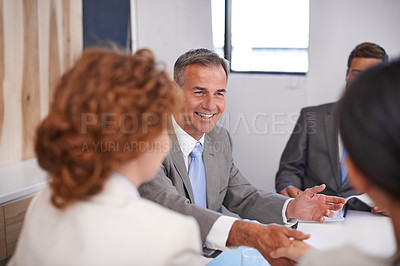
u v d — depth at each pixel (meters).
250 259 1.44
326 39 3.47
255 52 3.88
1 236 2.34
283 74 3.77
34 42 3.00
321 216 1.80
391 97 0.60
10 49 2.87
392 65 0.63
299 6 3.69
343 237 1.74
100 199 0.81
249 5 3.83
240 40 3.90
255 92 3.77
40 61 3.05
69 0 3.17
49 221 0.84
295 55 3.78
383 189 0.62
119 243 0.77
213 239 1.43
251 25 3.85
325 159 2.68
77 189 0.78
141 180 0.91
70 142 0.77
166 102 0.83
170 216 0.82
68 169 0.79
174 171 1.82
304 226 1.86
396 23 3.26
